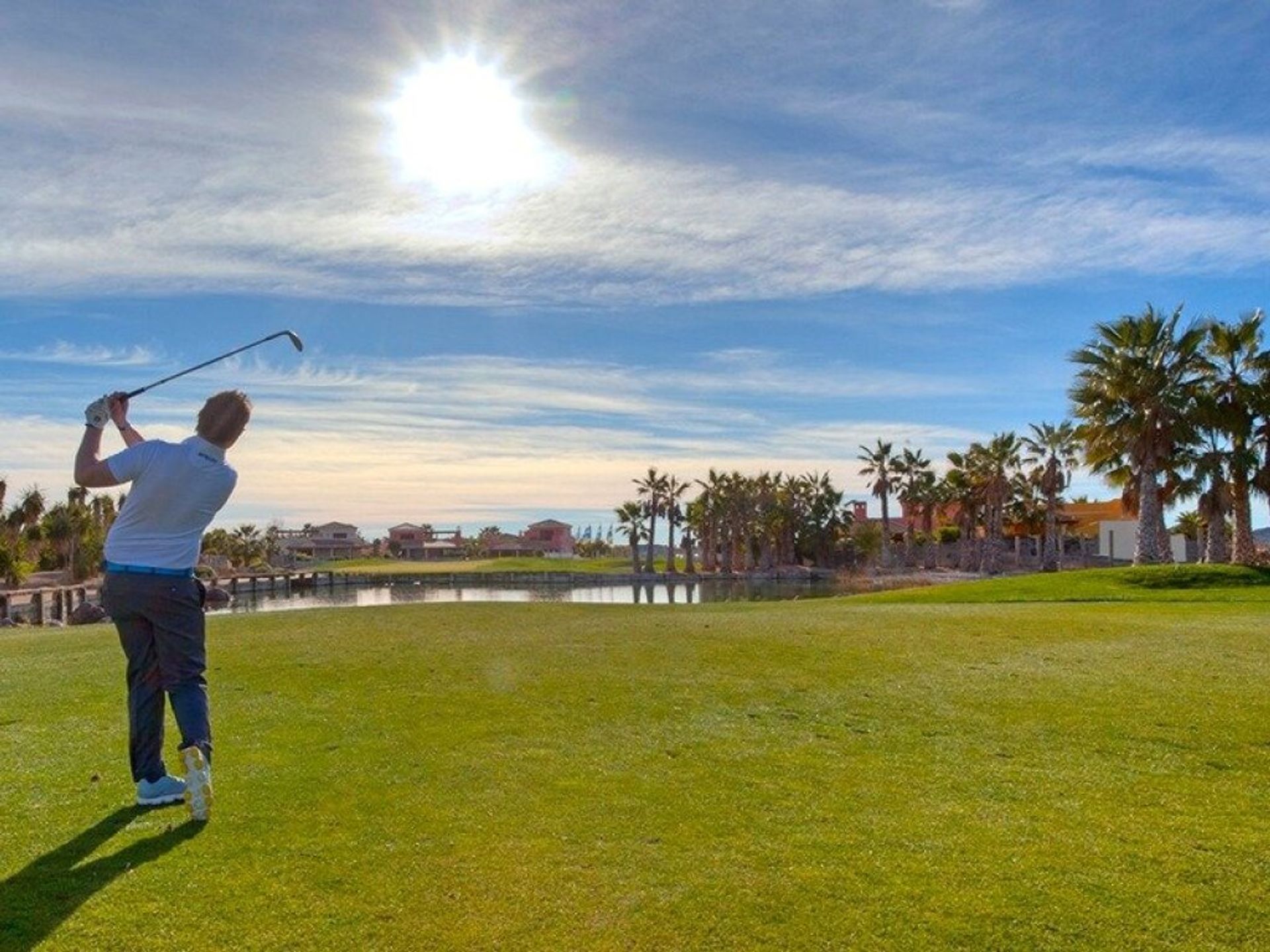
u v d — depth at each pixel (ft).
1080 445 113.19
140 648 13.91
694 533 337.11
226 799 14.23
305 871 11.51
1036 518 237.45
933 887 11.24
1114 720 19.86
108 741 17.99
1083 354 103.86
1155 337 100.22
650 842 12.63
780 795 14.74
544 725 19.35
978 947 9.89
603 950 9.75
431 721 19.61
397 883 11.23
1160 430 100.27
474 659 27.45
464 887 11.12
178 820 13.29
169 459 13.42
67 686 24.06
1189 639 32.01
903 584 205.36
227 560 319.06
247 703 21.49
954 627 35.55
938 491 266.98
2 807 13.83
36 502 217.77
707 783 15.33
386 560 447.01
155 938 9.80
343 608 48.32
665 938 10.00
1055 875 11.62
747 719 19.99
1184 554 191.62
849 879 11.44
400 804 14.07
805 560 323.57
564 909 10.61
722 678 24.54
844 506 307.37
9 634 42.45
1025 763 16.71
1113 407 102.94
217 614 46.70
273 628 36.58
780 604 55.93
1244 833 13.12
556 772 15.84
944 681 24.29
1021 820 13.58
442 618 40.19
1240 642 31.35
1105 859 12.10
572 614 42.24
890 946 9.88
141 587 13.46
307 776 15.46
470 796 14.48
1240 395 98.22
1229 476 103.04
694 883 11.30
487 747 17.48
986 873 11.66
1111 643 31.27
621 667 26.14
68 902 10.53
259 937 9.87
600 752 17.19
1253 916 10.56
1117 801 14.58
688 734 18.62
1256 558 100.63
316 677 24.64
